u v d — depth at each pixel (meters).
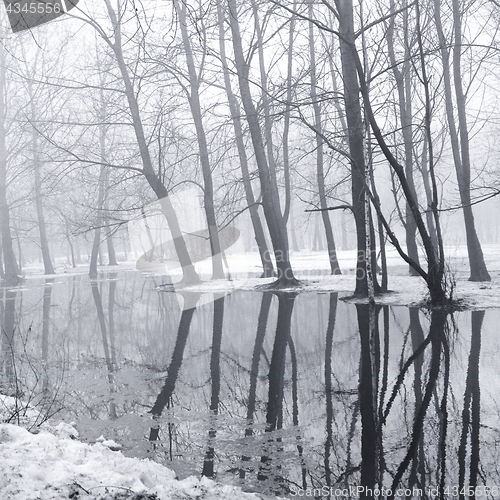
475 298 14.45
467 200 19.33
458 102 19.64
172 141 23.20
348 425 5.48
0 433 4.36
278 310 14.88
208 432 5.45
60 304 19.25
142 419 5.92
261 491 4.06
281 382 7.34
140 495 3.52
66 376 8.08
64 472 3.74
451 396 6.25
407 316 12.49
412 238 23.08
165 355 9.54
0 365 9.01
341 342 9.91
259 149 21.00
